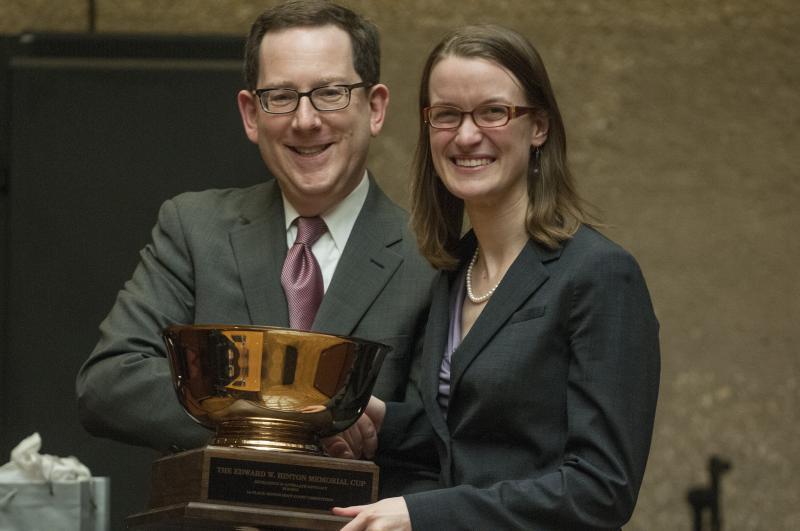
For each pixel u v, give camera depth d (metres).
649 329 8.35
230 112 14.95
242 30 16.39
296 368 8.24
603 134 16.22
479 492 8.09
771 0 16.30
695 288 16.02
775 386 15.88
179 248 10.33
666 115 16.22
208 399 8.28
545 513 7.99
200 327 8.27
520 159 8.66
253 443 8.28
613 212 16.12
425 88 8.92
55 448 14.77
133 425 9.78
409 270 10.05
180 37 15.10
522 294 8.48
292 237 10.33
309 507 8.12
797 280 15.99
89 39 15.18
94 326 14.90
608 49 16.28
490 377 8.37
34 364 14.88
